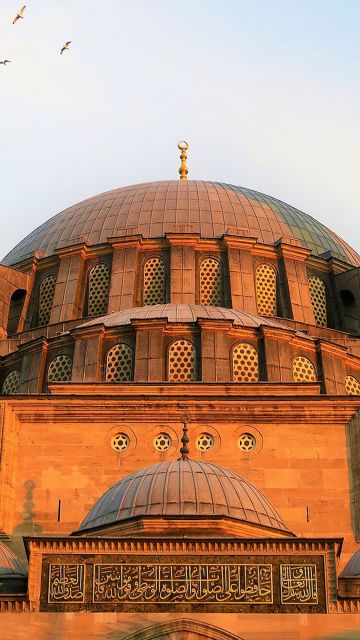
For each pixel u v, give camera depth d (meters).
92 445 38.75
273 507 34.31
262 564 29.53
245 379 43.91
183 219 55.06
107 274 52.56
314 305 53.69
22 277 53.53
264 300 52.44
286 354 44.47
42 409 39.12
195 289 51.34
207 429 38.91
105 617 28.89
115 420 39.12
